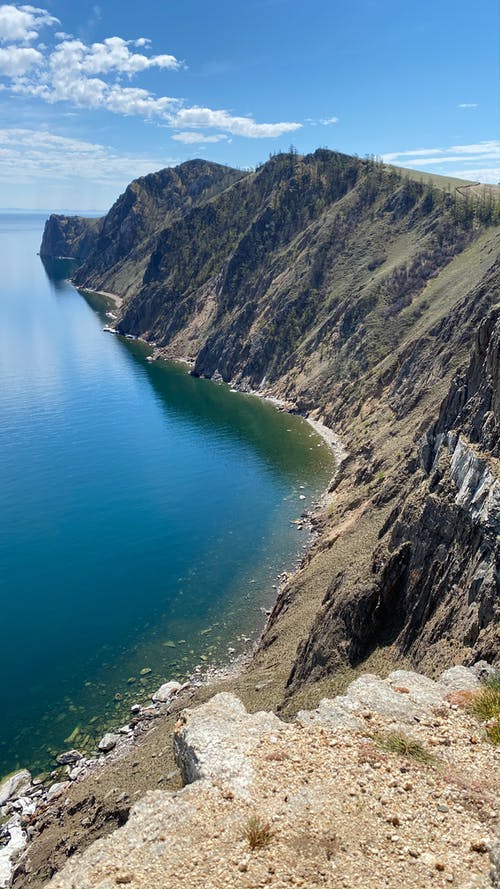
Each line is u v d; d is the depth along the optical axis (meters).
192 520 91.56
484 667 27.02
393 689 24.58
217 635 64.75
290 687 46.84
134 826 17.92
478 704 22.55
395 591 47.12
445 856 15.05
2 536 87.69
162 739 45.50
